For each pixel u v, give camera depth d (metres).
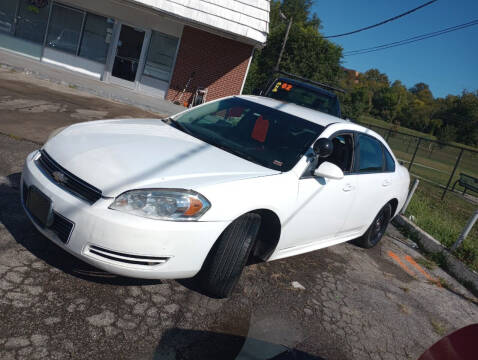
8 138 5.68
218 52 15.34
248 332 2.99
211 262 3.03
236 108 4.32
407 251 6.10
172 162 3.08
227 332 2.92
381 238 5.92
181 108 14.09
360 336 3.39
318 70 36.56
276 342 2.97
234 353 2.72
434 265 5.81
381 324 3.68
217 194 2.90
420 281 5.02
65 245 2.75
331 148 3.65
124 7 14.72
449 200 14.02
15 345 2.26
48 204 2.81
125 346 2.50
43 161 3.11
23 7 14.72
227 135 3.88
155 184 2.77
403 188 5.52
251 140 3.83
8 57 13.80
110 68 15.31
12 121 6.54
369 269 4.88
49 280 2.88
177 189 2.78
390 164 5.28
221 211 2.89
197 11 13.74
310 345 3.06
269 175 3.36
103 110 9.90
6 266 2.89
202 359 2.58
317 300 3.74
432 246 6.36
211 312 3.09
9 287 2.69
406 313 4.03
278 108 4.31
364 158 4.62
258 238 3.64
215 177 3.04
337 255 4.98
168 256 2.74
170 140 3.53
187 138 3.69
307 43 36.50
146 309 2.90
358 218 4.70
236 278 3.11
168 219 2.71
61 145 3.20
